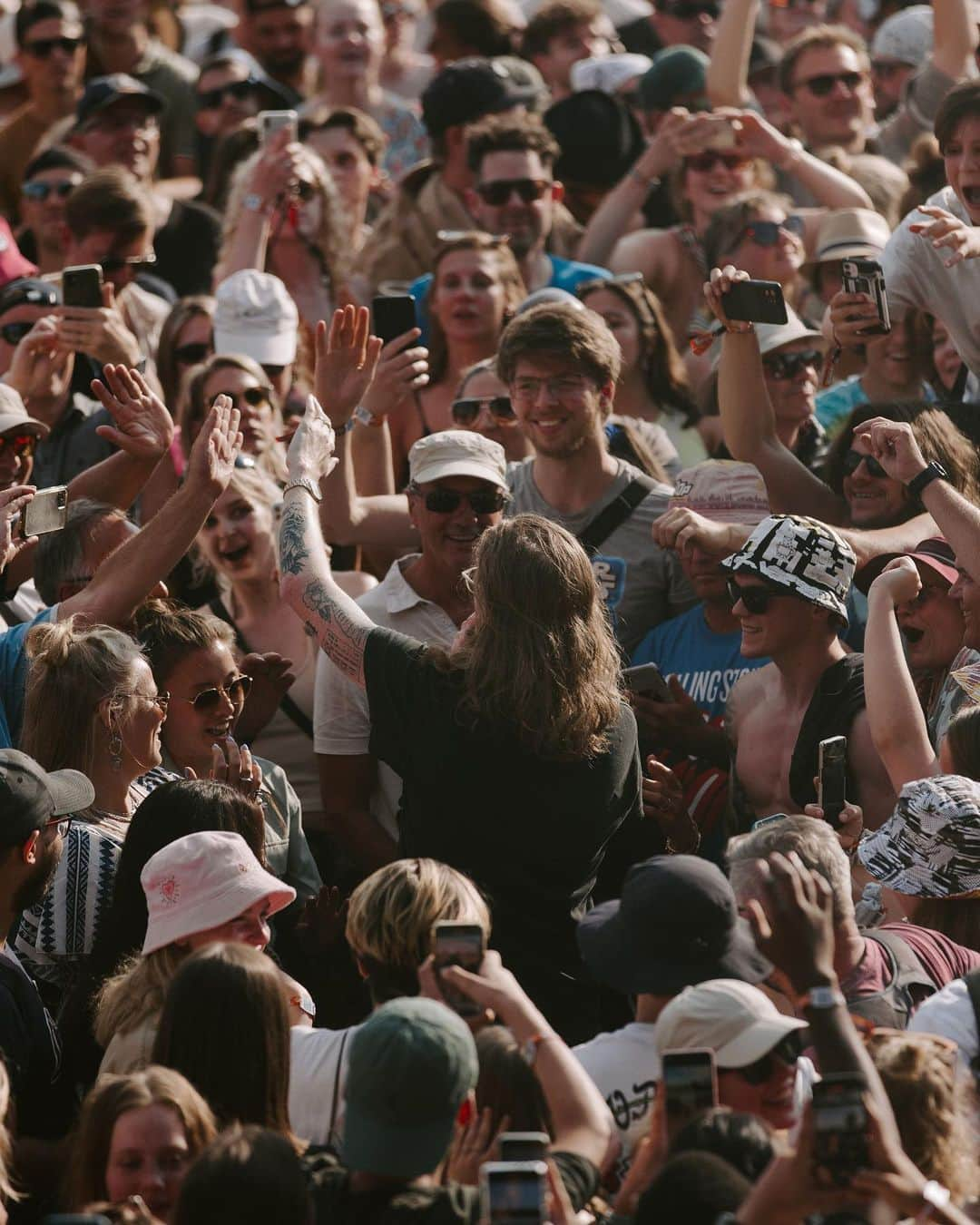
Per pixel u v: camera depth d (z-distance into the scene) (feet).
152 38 140.15
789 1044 38.75
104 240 92.79
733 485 67.72
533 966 50.11
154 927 45.70
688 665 66.69
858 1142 33.06
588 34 130.52
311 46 140.05
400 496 72.23
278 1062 40.86
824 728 58.03
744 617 59.72
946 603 60.70
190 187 124.67
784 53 115.96
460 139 102.01
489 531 50.88
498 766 49.52
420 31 153.99
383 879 43.70
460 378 83.76
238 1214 33.99
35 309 86.48
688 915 41.70
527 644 49.44
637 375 84.79
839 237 90.74
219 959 40.98
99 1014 46.16
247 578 69.10
